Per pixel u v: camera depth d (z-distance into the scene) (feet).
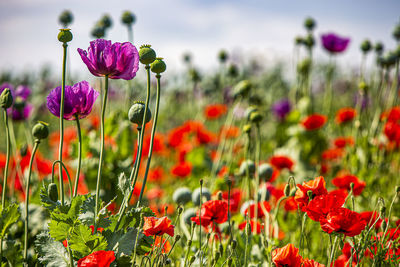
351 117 9.11
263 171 6.23
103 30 7.23
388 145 7.90
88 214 4.72
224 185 6.88
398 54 7.98
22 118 6.67
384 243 4.92
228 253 5.28
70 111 4.75
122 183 4.81
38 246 4.76
